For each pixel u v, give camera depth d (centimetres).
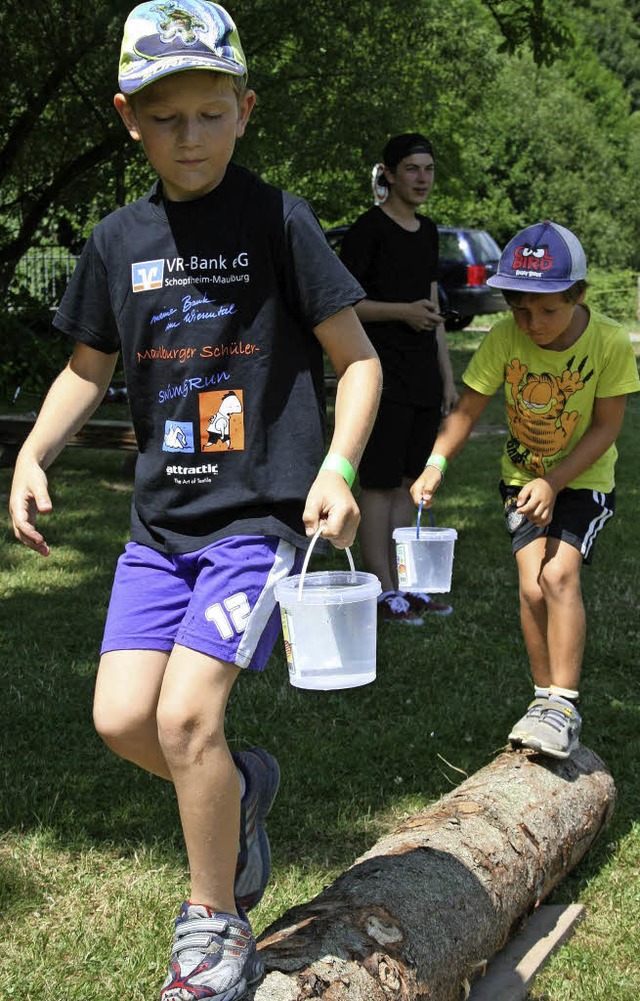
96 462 1016
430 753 419
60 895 322
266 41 1513
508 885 294
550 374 372
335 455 234
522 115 3700
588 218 3688
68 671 499
